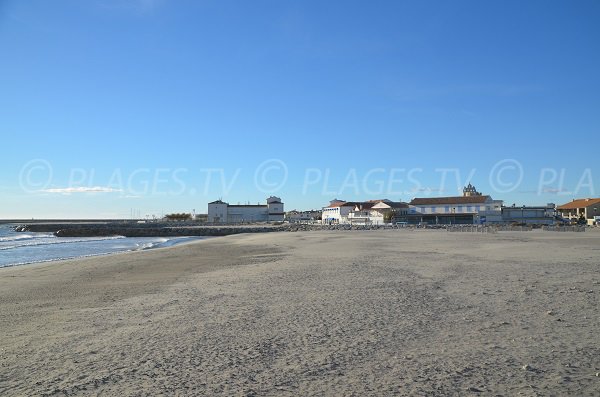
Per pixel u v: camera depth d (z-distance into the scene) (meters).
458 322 10.52
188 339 9.62
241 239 69.62
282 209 181.75
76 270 27.45
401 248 38.22
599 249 33.47
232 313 12.32
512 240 49.00
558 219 120.00
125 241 82.94
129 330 10.73
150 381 7.11
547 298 13.13
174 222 174.88
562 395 6.12
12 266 32.56
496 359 7.71
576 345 8.38
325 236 70.88
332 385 6.74
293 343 9.11
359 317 11.32
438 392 6.35
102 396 6.55
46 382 7.23
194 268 26.88
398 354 8.18
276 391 6.55
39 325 11.93
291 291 15.92
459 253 31.42
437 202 128.50
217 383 6.93
